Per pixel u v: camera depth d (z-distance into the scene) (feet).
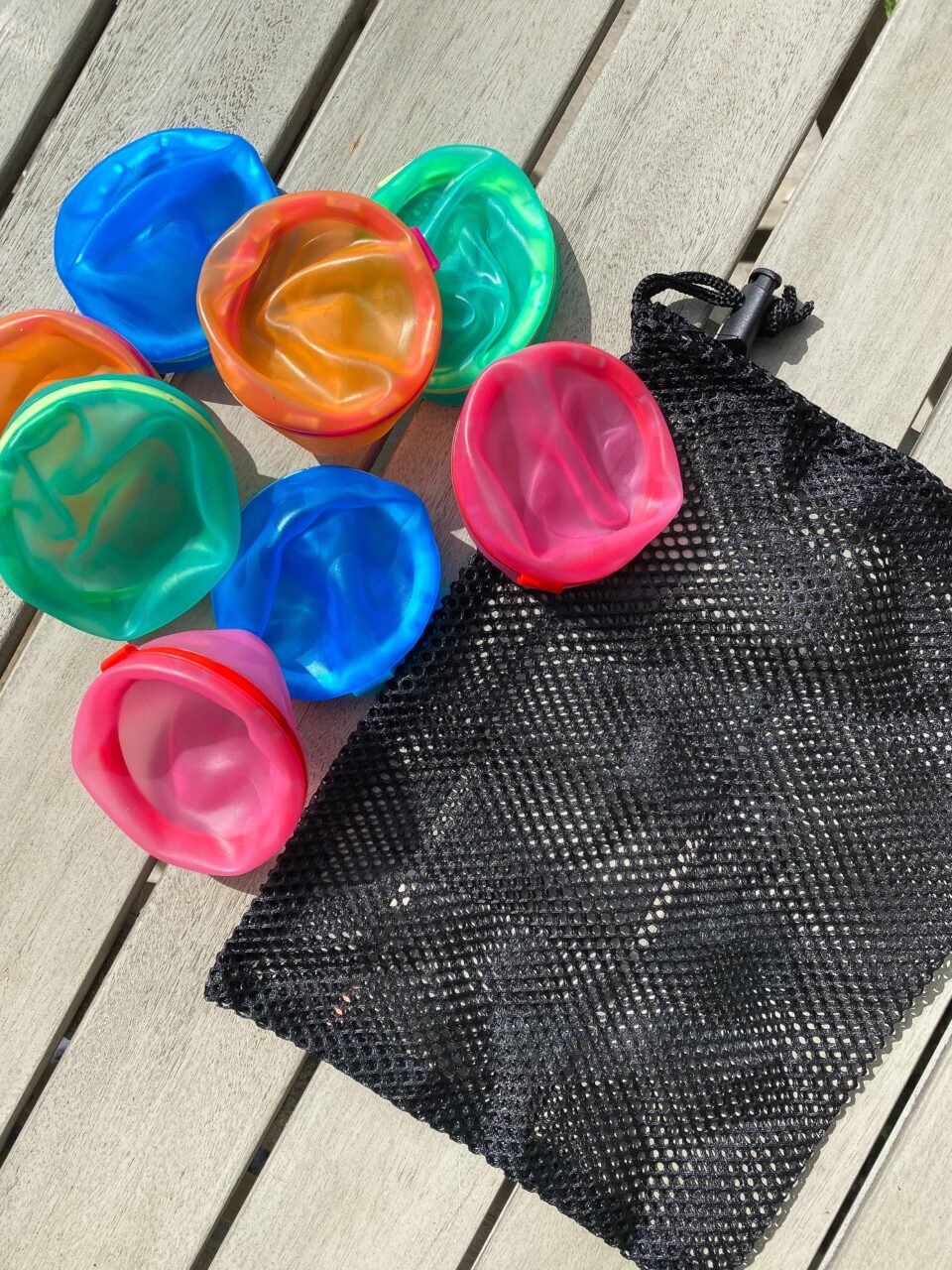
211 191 2.32
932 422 2.44
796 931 2.31
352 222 2.15
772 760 2.31
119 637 2.27
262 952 2.31
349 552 2.30
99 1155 2.43
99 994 2.44
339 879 2.32
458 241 2.33
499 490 2.12
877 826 2.30
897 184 2.42
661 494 2.15
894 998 2.29
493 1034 2.31
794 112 2.43
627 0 3.27
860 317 2.43
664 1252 2.28
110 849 2.45
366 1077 2.29
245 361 2.11
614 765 2.32
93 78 2.49
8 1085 2.45
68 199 2.32
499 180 2.31
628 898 2.32
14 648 2.53
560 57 2.47
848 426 2.29
